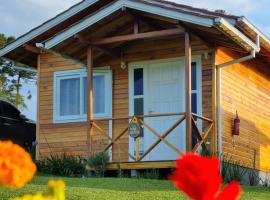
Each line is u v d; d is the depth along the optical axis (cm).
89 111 1229
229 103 1315
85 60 1323
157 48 1334
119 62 1376
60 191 147
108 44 1288
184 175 140
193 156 141
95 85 1401
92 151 1254
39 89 1492
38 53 1503
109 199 777
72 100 1446
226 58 1319
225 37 1180
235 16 1227
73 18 1438
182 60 1306
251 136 1430
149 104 1329
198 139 1174
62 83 1469
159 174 1184
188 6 1270
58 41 1227
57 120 1450
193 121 1143
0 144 171
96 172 1191
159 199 796
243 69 1416
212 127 1242
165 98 1316
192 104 1279
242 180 1317
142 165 1166
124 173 1198
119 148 1334
